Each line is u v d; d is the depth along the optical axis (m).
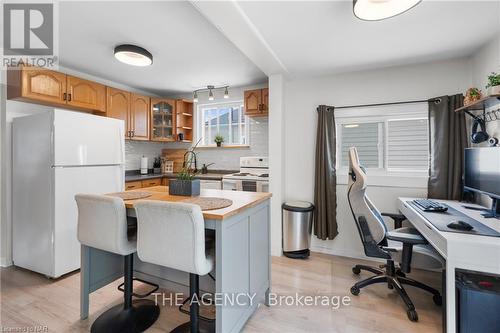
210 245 1.61
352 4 1.57
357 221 2.03
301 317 1.82
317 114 3.03
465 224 1.52
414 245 1.89
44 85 2.68
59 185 2.32
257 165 3.65
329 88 2.98
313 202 3.07
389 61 2.54
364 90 2.83
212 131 4.40
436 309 1.91
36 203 2.42
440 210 1.92
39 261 2.41
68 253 2.40
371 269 2.33
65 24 2.10
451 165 2.38
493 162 1.77
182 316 1.82
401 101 2.67
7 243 2.63
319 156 2.90
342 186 2.97
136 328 1.66
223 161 4.25
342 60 2.50
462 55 2.38
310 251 3.10
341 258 2.89
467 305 1.39
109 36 2.30
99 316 1.79
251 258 1.71
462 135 2.36
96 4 1.82
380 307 1.94
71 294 2.10
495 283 1.35
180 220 1.28
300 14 1.69
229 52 2.69
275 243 2.99
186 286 1.97
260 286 1.85
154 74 3.40
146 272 2.12
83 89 3.05
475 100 2.00
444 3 1.58
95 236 1.61
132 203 1.60
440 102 2.45
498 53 1.97
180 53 2.71
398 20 1.77
